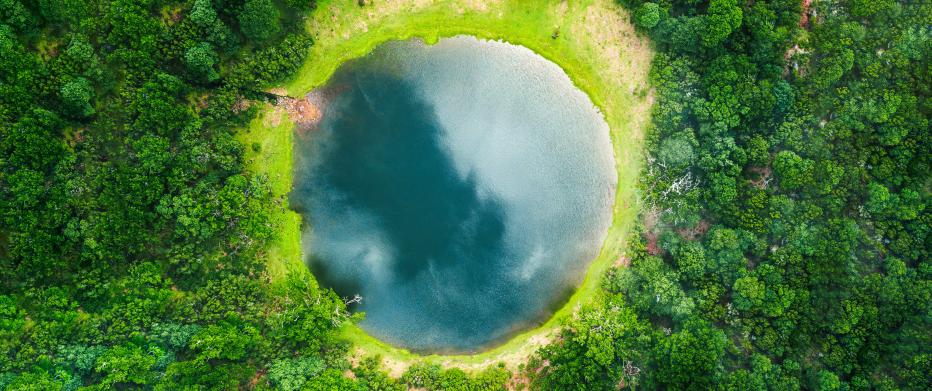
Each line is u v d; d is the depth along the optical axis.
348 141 76.94
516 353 75.88
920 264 67.88
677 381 67.44
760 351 69.38
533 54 76.94
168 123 68.75
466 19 76.31
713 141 71.25
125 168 67.00
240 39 72.38
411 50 76.56
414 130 77.06
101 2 65.81
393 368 74.81
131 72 67.50
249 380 68.81
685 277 72.00
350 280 76.44
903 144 69.50
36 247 63.12
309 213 76.44
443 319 76.69
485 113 77.25
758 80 71.81
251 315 71.62
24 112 63.31
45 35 65.62
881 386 65.25
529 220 77.38
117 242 66.50
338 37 75.56
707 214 73.69
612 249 76.50
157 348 65.62
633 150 76.56
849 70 71.50
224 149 71.56
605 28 75.81
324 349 73.12
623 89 76.38
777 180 71.94
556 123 77.31
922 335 65.31
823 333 68.62
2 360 61.88
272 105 75.38
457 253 77.38
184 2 69.12
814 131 72.00
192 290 71.00
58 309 64.94
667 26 72.00
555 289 77.12
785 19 71.50
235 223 72.12
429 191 77.31
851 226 68.69
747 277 69.12
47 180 65.00
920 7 71.19
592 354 70.44
